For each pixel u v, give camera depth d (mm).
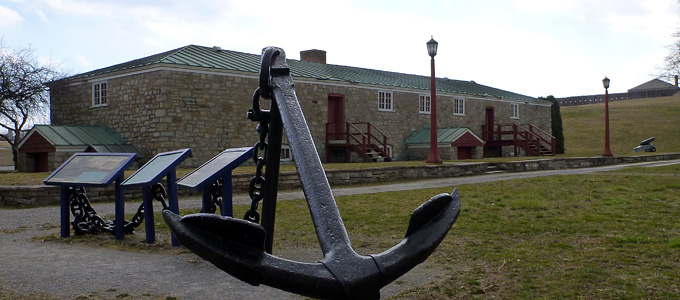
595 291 4137
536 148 31375
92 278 4781
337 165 18203
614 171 17344
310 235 6824
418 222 2150
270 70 3270
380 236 6742
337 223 2211
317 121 23422
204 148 19609
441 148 26297
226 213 5836
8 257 5719
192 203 10875
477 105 31594
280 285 1968
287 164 21750
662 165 20547
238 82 20625
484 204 9250
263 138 3635
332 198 2342
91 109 21422
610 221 7250
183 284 4598
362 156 23281
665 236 6145
